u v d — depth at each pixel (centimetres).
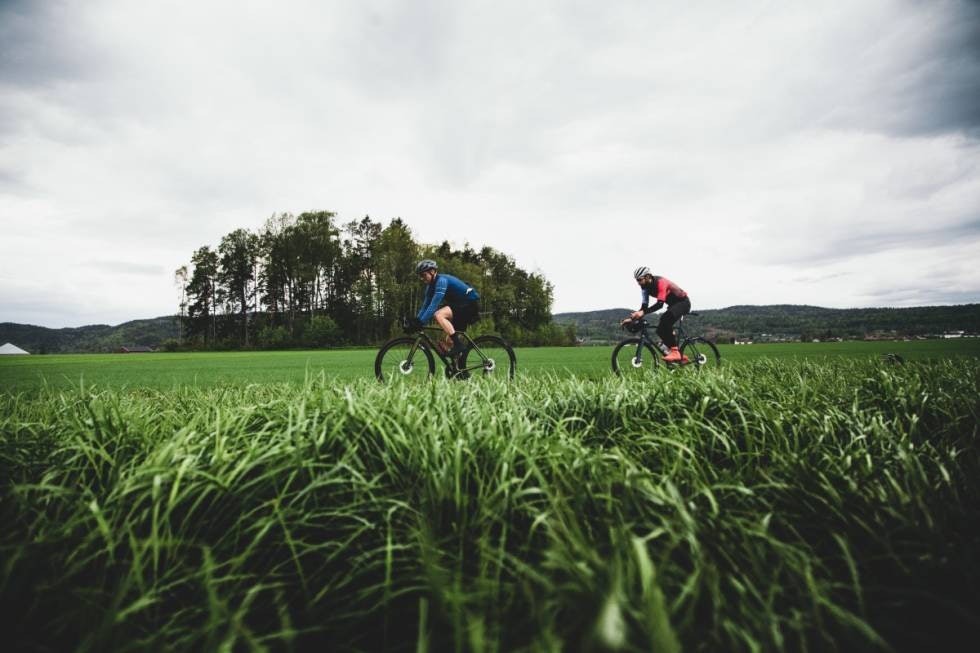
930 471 195
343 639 127
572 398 290
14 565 125
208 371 1061
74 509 149
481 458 180
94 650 103
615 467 174
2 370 1194
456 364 590
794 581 123
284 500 163
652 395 294
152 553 137
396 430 193
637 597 101
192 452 172
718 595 107
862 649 107
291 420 195
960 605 122
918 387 324
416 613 132
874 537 141
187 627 121
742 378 427
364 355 2355
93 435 190
